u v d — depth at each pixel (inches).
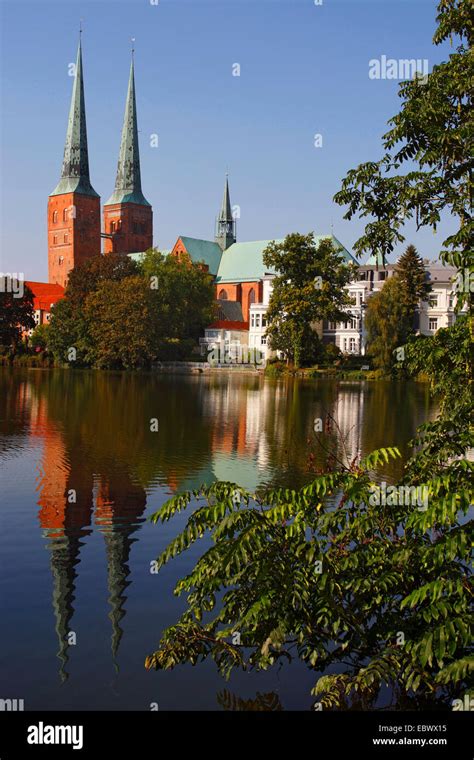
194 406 1674.5
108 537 512.1
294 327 3491.6
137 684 294.4
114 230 7003.0
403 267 3467.0
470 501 249.6
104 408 1576.0
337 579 296.7
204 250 6225.4
